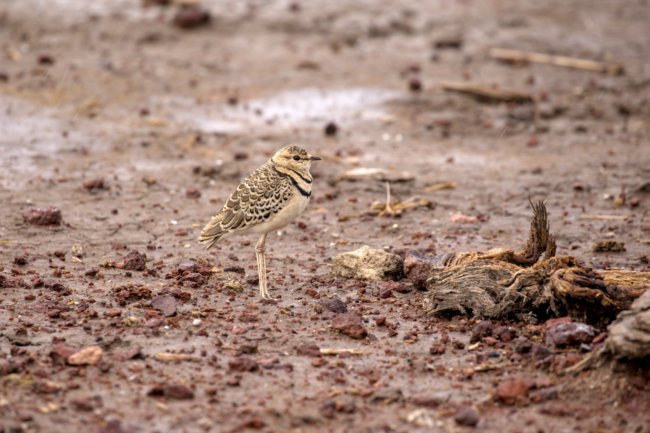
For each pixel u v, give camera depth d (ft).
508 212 110.32
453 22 199.93
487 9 210.18
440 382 66.74
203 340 72.54
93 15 189.06
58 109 141.69
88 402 61.31
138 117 141.90
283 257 94.84
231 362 67.51
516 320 76.23
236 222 81.97
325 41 186.39
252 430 59.52
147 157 126.72
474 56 180.24
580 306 73.05
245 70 167.94
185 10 188.34
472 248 97.96
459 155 132.77
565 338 70.03
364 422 61.05
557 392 64.44
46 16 186.29
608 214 109.19
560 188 118.42
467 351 71.51
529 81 164.66
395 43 187.42
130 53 171.42
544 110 151.12
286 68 169.89
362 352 71.36
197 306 79.77
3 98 143.13
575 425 60.85
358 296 83.25
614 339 63.31
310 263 93.15
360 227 105.29
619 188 118.21
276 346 72.13
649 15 211.00
